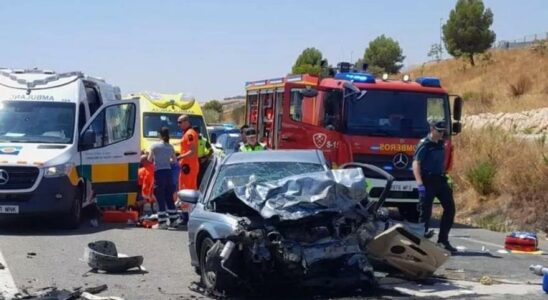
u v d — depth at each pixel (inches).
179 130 781.9
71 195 557.9
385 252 370.0
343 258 338.6
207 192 386.6
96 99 655.1
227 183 381.7
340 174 360.2
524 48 2952.8
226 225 342.3
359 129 622.5
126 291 354.6
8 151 553.6
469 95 1908.2
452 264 441.7
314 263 331.0
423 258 371.2
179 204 593.6
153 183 616.1
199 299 339.0
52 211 548.1
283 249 327.0
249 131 581.0
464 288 369.7
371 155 620.7
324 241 336.8
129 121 629.9
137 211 632.4
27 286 362.6
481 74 2549.2
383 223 370.0
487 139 840.9
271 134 698.2
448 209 486.0
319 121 633.0
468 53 2923.2
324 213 338.0
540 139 802.2
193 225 371.9
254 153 410.0
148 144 746.8
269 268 329.4
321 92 634.2
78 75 617.9
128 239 522.9
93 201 602.5
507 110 1540.4
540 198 667.4
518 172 705.0
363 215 350.0
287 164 396.8
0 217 588.4
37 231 553.9
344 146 620.4
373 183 608.4
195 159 601.0
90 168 590.9
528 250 499.5
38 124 587.2
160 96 826.8
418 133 629.0
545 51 2571.4
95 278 385.4
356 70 716.7
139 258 408.2
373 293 351.6
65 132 582.6
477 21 2891.2
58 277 386.9
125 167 621.9
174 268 417.4
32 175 543.8
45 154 553.9
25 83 608.4
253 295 346.0
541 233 627.2
